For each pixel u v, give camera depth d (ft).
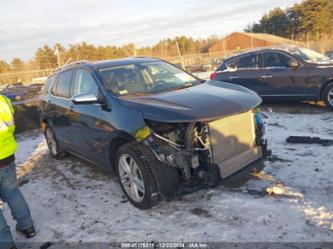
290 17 251.60
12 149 12.85
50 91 21.61
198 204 14.11
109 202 15.44
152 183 13.47
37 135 32.71
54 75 21.95
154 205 13.96
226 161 13.41
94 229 13.39
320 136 21.27
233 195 14.47
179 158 12.90
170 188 13.24
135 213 14.14
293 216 12.42
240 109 13.32
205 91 15.06
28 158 24.66
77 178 18.99
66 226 13.93
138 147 13.53
